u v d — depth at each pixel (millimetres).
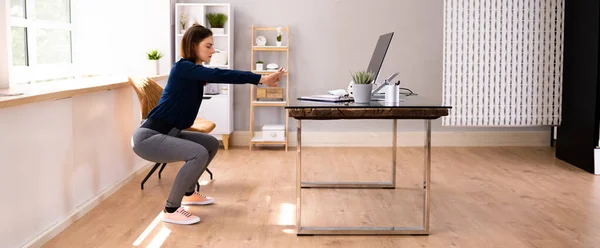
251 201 4172
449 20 6184
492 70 6262
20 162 3008
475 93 6293
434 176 5086
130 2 6207
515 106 6320
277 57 6637
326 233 3396
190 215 3627
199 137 3902
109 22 6184
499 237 3352
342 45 6609
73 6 5586
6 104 2736
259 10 6578
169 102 3643
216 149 3938
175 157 3570
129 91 4840
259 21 6590
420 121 6730
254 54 6629
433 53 6609
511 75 6281
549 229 3502
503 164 5625
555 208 3982
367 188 4641
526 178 4973
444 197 4324
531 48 6246
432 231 3479
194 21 6406
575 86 5469
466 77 6273
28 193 3096
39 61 4930
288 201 4184
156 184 4672
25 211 3066
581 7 5320
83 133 3869
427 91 6656
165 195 4309
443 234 3418
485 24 6215
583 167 5312
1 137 2824
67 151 3582
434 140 6758
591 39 5129
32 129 3133
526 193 4426
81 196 3840
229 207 3998
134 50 6246
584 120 5281
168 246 3172
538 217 3764
